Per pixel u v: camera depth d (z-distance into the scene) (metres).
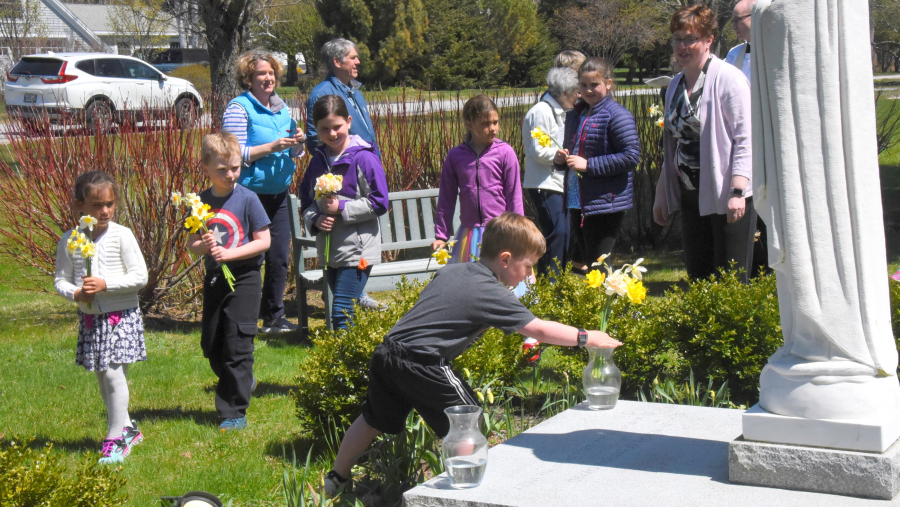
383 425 3.18
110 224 4.14
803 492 2.37
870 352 2.40
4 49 27.12
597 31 34.06
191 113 7.67
